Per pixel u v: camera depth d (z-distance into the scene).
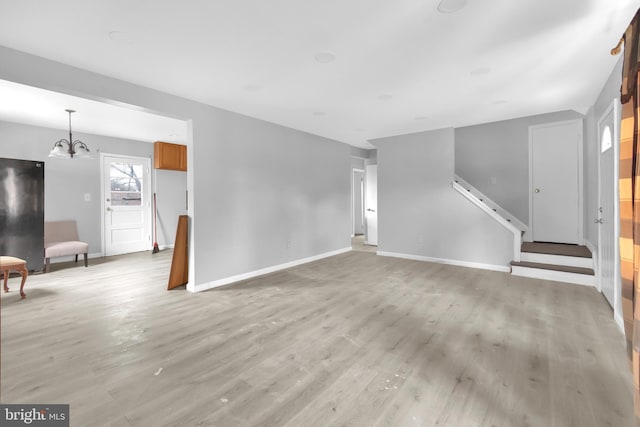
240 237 4.27
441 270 4.80
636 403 1.37
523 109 4.16
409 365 2.09
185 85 3.22
